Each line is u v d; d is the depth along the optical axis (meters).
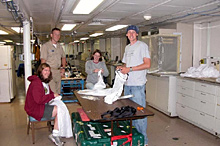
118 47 9.18
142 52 2.67
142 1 3.11
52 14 4.37
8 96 5.72
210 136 3.42
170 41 4.81
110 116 1.94
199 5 3.35
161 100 4.65
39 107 2.97
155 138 3.34
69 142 3.19
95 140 2.31
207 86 3.45
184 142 3.20
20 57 3.97
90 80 3.89
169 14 4.16
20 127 3.86
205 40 4.98
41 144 3.15
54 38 3.71
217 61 4.58
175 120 4.21
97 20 4.96
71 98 5.53
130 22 5.31
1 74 5.65
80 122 2.91
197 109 3.72
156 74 4.64
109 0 3.06
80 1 3.10
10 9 2.89
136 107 2.26
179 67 4.88
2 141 3.25
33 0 3.16
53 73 3.78
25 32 3.88
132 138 2.38
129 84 2.77
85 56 10.60
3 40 11.56
